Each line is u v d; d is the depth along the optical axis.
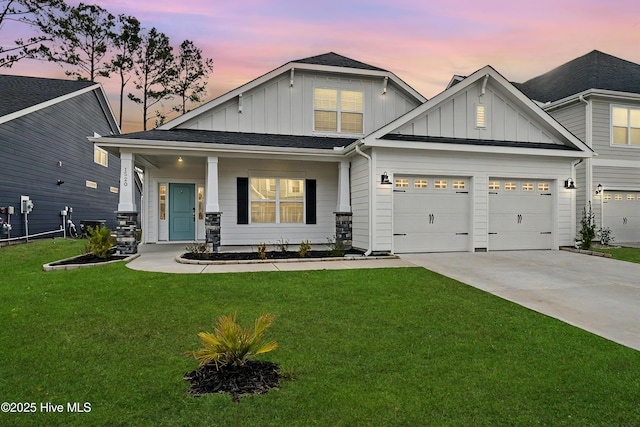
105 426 2.51
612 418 2.71
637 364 3.57
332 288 6.19
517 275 7.43
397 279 6.88
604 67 15.16
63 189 16.17
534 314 5.04
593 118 13.95
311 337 4.16
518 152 10.55
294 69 12.12
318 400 2.85
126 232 9.63
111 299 5.40
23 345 3.85
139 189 24.77
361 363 3.53
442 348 3.91
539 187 11.26
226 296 5.64
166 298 5.48
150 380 3.13
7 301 5.29
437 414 2.70
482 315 4.98
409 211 10.29
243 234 12.27
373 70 12.55
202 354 3.14
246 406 2.73
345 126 12.63
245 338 3.25
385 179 9.87
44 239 13.94
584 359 3.67
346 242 11.19
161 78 29.59
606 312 5.16
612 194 14.23
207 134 11.29
